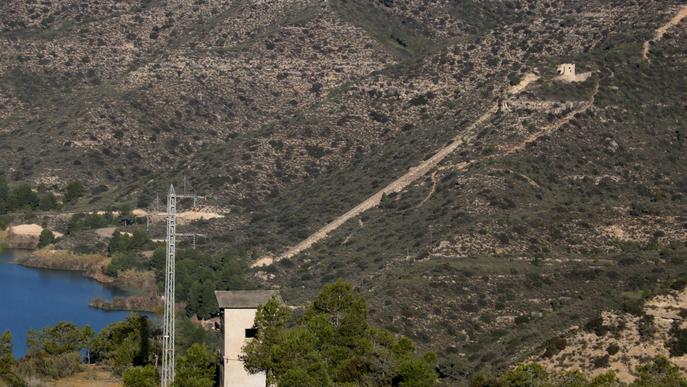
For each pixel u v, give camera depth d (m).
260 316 170.00
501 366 196.25
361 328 174.88
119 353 192.38
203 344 192.88
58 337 199.88
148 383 171.38
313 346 169.38
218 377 174.25
